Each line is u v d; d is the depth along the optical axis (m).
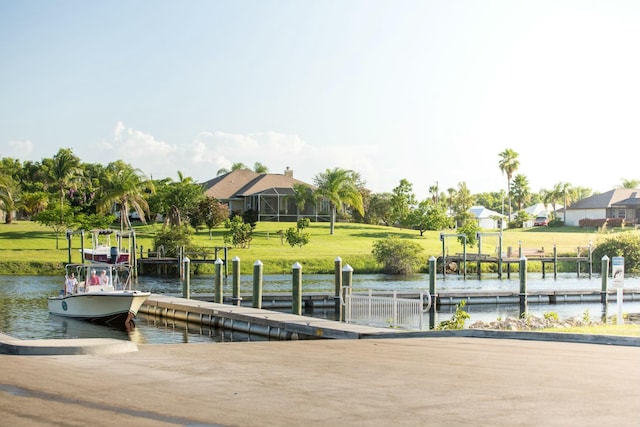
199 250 64.38
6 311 34.69
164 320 31.41
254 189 101.19
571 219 113.62
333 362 12.54
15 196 94.44
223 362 12.45
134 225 92.69
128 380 10.38
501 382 10.27
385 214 104.19
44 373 10.88
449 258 64.38
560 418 7.98
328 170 89.31
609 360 12.57
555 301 41.28
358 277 61.16
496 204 172.00
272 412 8.33
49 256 64.38
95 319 30.30
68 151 98.25
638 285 54.06
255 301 32.03
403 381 10.41
